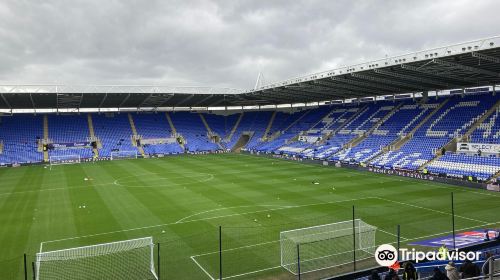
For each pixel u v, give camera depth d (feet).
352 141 212.02
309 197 112.68
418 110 202.90
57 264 62.49
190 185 136.67
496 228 79.56
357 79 165.17
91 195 121.19
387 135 197.36
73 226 86.94
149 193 122.93
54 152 231.09
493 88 176.76
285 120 297.33
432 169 147.23
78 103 241.76
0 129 235.40
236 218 91.50
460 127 167.53
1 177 165.48
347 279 54.49
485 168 132.77
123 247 70.95
